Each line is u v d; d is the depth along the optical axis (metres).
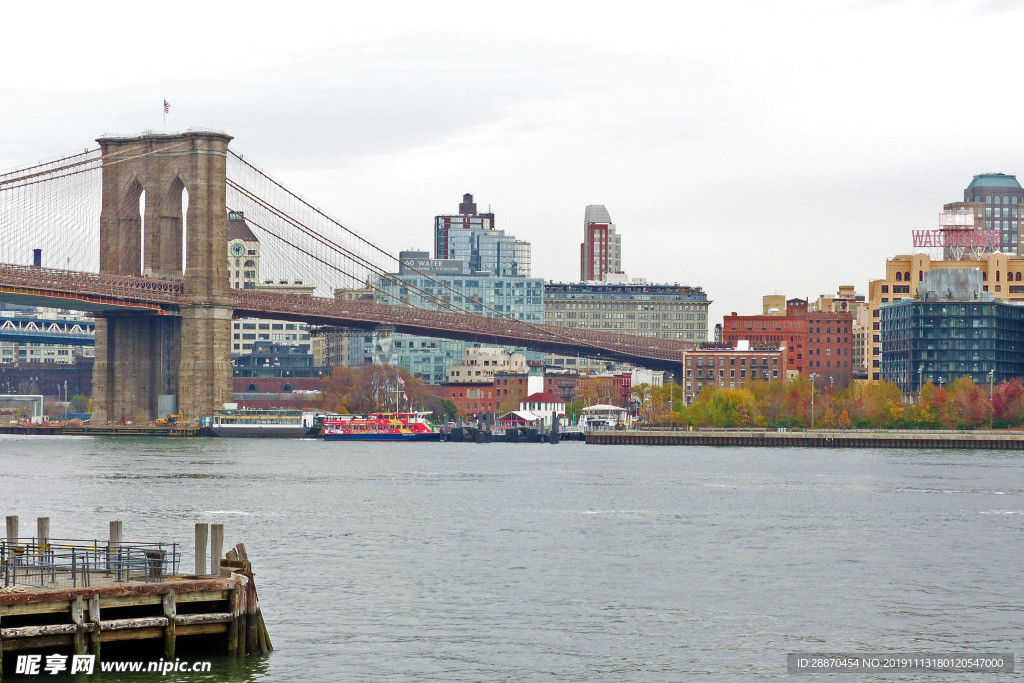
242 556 73.62
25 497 156.00
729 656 78.31
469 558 110.00
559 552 113.94
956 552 115.88
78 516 135.38
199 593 70.19
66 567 75.06
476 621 85.75
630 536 124.88
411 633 82.19
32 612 64.94
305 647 78.00
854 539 123.88
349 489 172.50
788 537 125.06
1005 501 160.75
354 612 87.81
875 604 92.38
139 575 73.44
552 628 84.19
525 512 145.12
